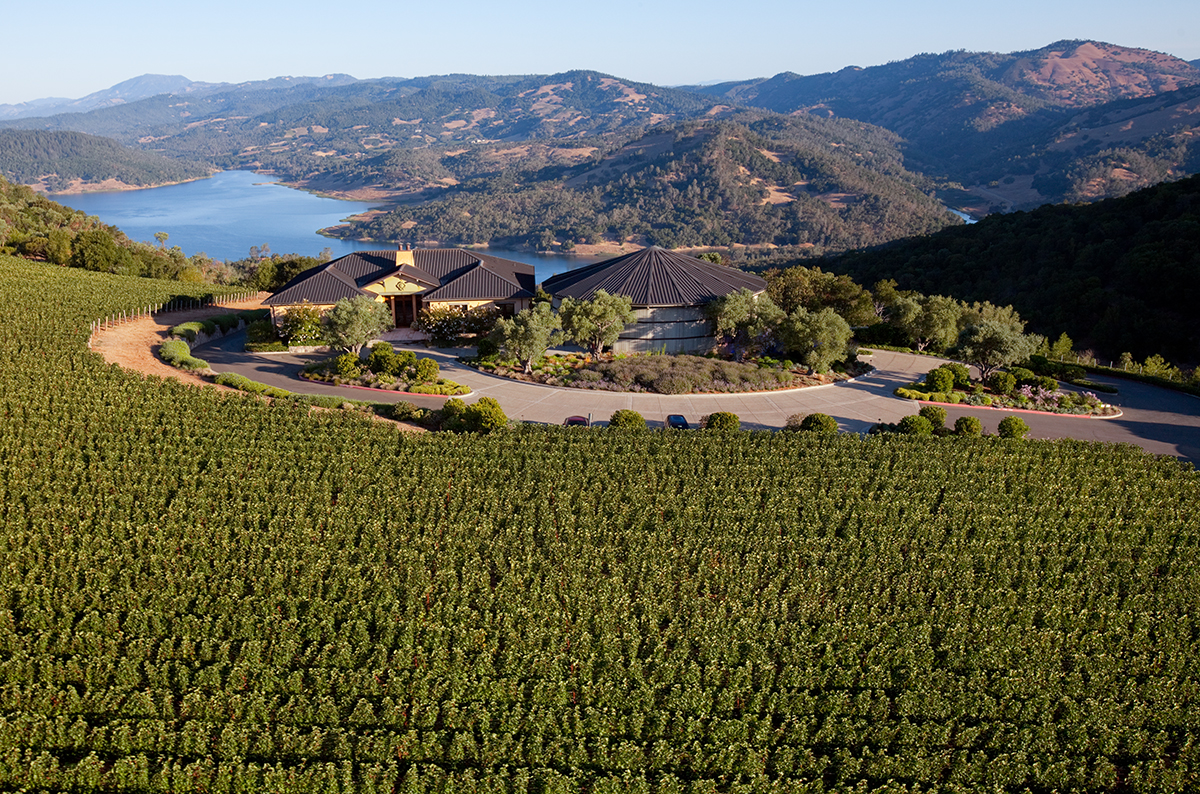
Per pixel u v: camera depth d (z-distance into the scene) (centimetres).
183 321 7875
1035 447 4672
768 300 7162
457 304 7681
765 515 3706
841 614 3055
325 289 7612
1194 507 4038
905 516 3766
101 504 3531
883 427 5072
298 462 4084
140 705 2456
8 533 3275
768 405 5769
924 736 2494
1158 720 2600
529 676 2708
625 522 3656
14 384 4719
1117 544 3619
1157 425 5784
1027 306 11275
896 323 7975
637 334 7250
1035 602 3191
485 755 2378
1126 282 10562
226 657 2700
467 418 4756
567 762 2389
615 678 2703
